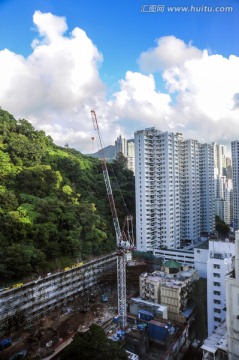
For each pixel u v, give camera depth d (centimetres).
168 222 11744
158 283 7575
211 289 6519
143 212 11444
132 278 9225
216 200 18225
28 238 7538
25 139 11625
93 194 12238
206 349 4125
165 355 5481
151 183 11731
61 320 7062
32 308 6900
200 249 9575
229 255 6812
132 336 6109
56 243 8038
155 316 6856
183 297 7400
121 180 13650
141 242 11519
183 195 13438
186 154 13350
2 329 6191
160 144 11819
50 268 7594
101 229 10494
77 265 8300
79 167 12444
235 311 4056
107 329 6644
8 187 9381
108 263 9600
